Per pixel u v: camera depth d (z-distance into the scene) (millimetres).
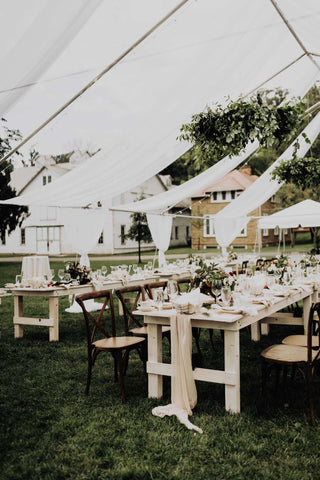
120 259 23109
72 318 7957
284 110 4152
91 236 8516
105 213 8609
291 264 7297
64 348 5812
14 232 30266
